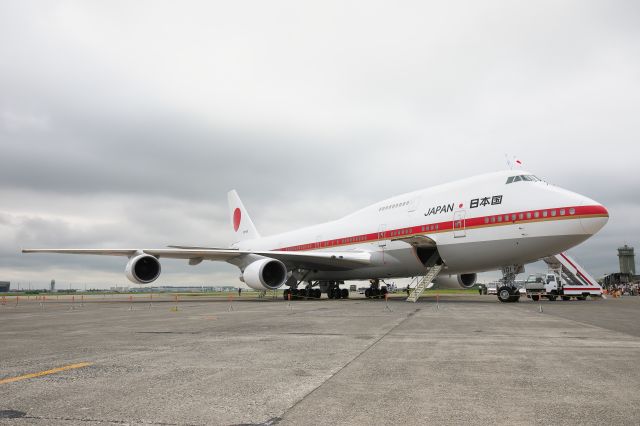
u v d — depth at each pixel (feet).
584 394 13.93
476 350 22.35
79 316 49.44
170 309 62.95
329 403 13.05
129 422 11.46
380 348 23.04
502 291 71.77
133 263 81.30
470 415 11.91
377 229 83.51
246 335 28.78
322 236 97.91
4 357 21.20
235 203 139.64
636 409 12.39
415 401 13.24
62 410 12.50
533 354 21.15
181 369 17.98
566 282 94.07
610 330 30.99
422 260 78.89
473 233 67.56
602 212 58.49
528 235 62.23
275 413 12.14
